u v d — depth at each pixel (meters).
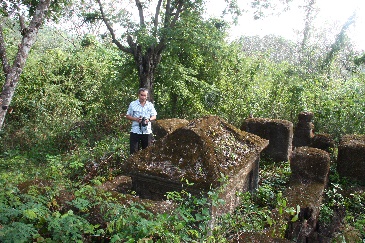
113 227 2.67
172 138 3.86
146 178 3.75
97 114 10.05
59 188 3.36
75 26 12.50
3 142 7.93
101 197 3.08
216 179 3.38
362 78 9.63
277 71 10.37
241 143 4.29
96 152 6.81
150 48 8.99
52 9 7.93
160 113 10.53
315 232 3.74
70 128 8.84
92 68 11.81
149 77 9.23
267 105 9.59
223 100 10.12
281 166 6.51
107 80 10.63
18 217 2.85
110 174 5.96
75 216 2.74
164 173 3.58
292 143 7.37
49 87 9.96
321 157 4.85
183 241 2.63
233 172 3.60
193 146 3.71
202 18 8.89
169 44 8.45
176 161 3.67
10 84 4.61
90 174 6.00
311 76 10.50
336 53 12.29
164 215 2.58
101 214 2.83
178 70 9.56
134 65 9.83
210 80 10.56
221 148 3.85
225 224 3.39
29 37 4.74
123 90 10.73
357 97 8.41
